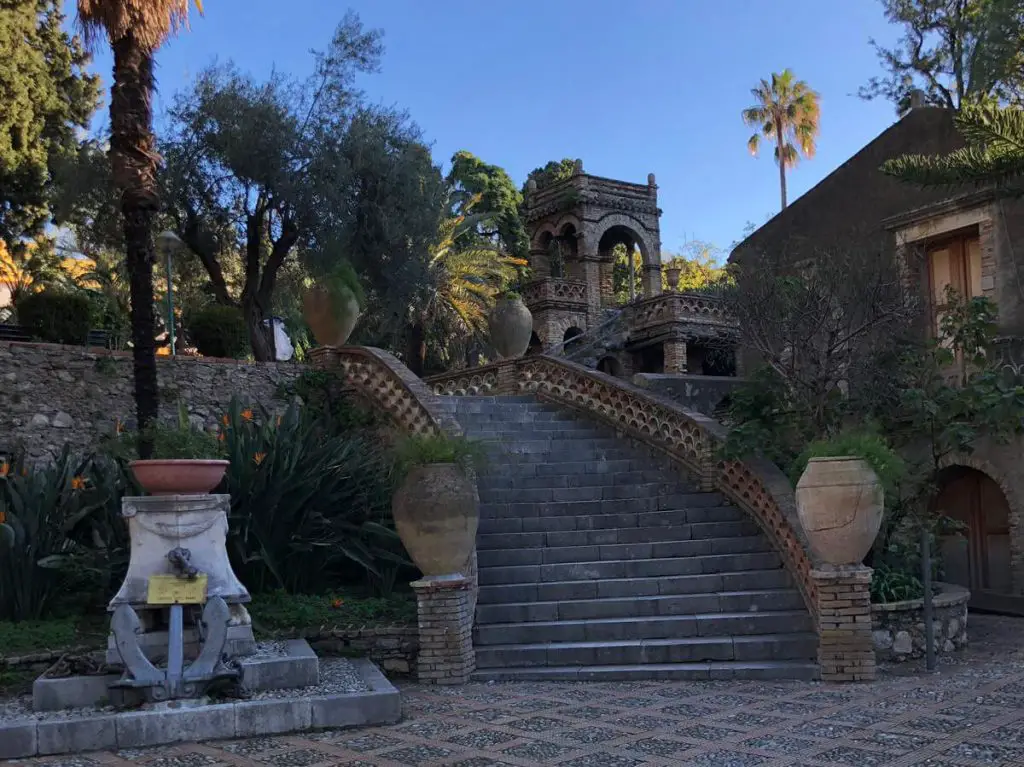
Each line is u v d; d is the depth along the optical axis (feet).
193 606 23.65
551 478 38.11
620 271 137.59
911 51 75.51
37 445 37.40
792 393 35.22
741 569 31.24
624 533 33.83
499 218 125.29
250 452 30.25
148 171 32.27
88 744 19.31
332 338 44.47
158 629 23.38
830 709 21.77
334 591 31.35
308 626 27.63
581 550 32.73
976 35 48.67
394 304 65.10
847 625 25.45
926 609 26.63
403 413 39.65
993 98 42.01
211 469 23.73
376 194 61.82
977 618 36.99
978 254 41.93
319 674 24.32
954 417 36.17
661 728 20.38
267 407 42.45
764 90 162.50
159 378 40.68
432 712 22.53
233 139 57.00
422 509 26.76
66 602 28.37
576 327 92.73
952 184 35.78
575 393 45.73
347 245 59.72
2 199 61.21
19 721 19.60
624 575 31.58
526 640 28.40
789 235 48.34
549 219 99.04
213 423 41.50
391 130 63.67
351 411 41.93
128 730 19.58
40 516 27.55
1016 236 39.34
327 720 20.93
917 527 33.09
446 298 87.35
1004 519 40.70
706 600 29.27
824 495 25.86
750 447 33.27
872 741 18.79
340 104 61.72
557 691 24.85
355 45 62.69
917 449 40.75
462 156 127.95
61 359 38.70
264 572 30.58
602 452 40.68
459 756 18.38
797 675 25.72
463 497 27.02
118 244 58.95
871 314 34.88
